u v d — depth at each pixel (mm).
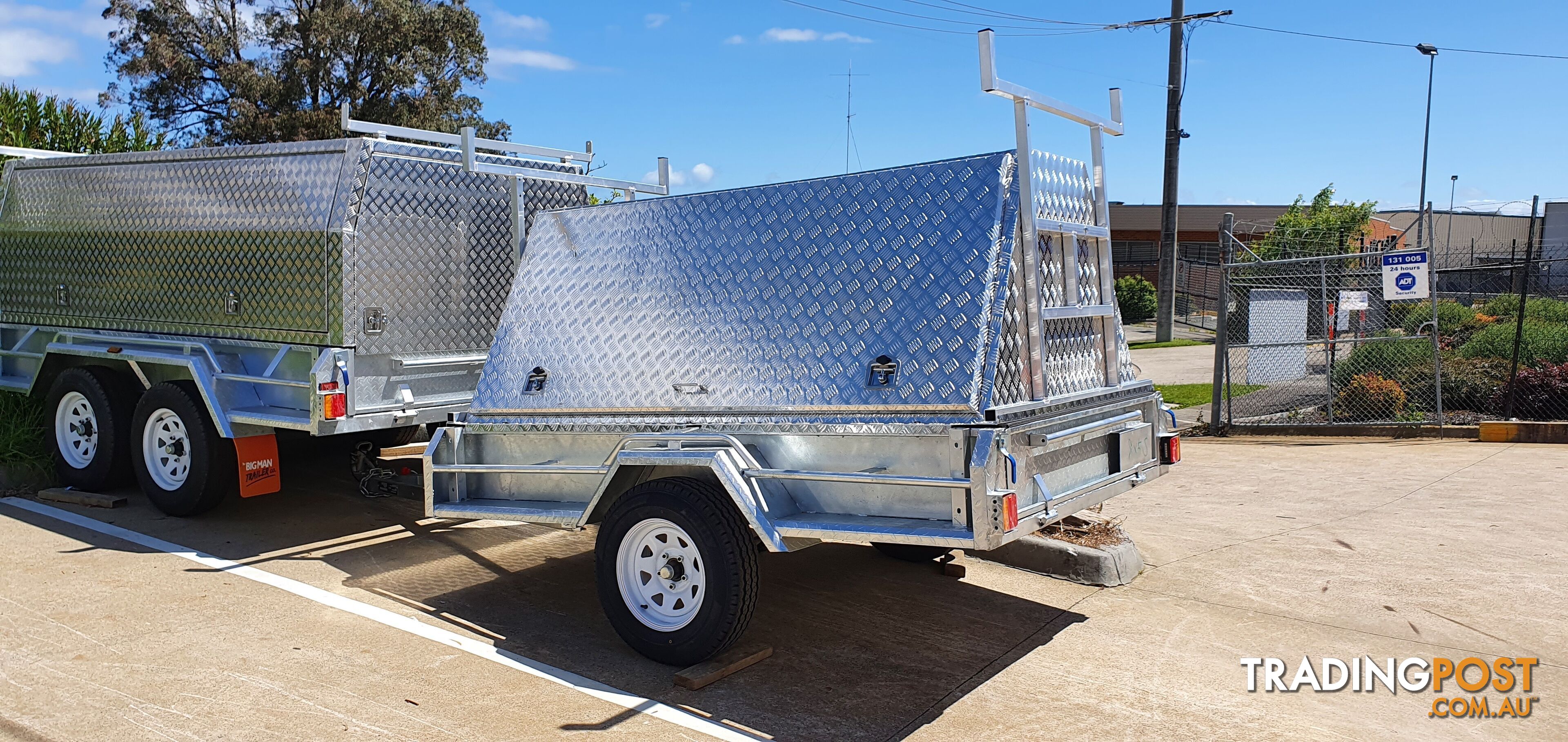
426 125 33875
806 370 4891
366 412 6852
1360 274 15500
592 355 5512
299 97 33125
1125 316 40656
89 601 5836
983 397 4418
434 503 5707
